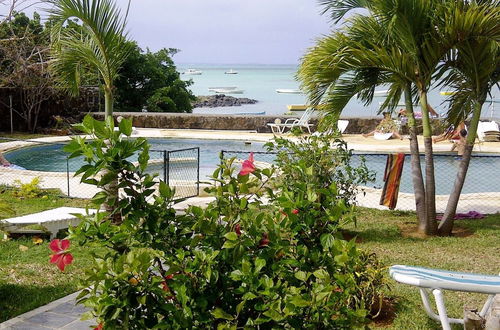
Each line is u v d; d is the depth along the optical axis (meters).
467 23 6.93
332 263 2.45
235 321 2.39
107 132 2.34
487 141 18.42
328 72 7.85
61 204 9.62
